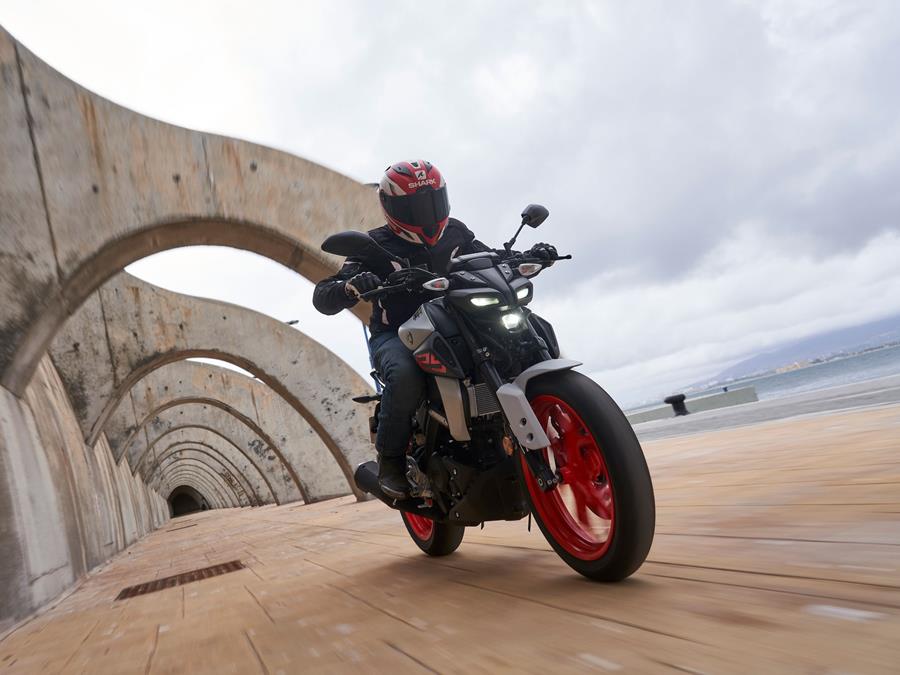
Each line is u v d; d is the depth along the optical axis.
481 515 2.57
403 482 2.94
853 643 1.19
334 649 1.97
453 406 2.44
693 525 2.74
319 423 14.02
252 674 1.88
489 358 2.35
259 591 3.68
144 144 7.25
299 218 8.30
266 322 14.22
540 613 1.89
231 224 7.89
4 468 4.64
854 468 3.28
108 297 13.09
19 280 5.84
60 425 8.84
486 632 1.80
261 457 26.88
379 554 4.28
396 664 1.66
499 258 2.51
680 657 1.29
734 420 9.15
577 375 2.20
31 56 6.39
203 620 3.09
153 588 5.15
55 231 6.26
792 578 1.73
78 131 6.70
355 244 2.46
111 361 12.76
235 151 8.04
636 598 1.85
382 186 2.82
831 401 8.39
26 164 6.11
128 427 17.92
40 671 2.63
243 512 27.16
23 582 4.59
